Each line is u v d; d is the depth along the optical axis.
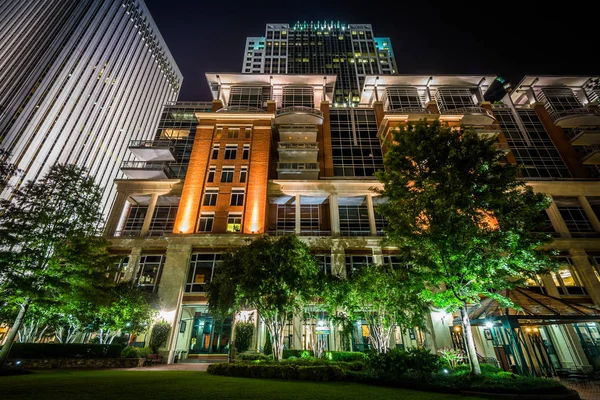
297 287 16.39
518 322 14.81
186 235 28.55
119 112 76.94
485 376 11.80
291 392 9.12
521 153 39.94
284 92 43.81
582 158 38.19
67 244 17.05
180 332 26.62
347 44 95.31
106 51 74.50
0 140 49.03
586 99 45.31
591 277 28.77
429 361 12.31
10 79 53.94
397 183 16.39
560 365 24.17
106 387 9.09
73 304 16.94
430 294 14.95
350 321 19.86
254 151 34.50
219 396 8.07
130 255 28.81
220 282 17.47
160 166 35.75
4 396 7.32
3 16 56.53
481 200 14.32
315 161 37.03
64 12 66.44
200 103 44.53
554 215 32.25
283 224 33.97
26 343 17.53
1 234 15.45
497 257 13.71
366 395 9.12
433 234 14.09
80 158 63.03
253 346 23.75
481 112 40.50
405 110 40.84
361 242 29.45
